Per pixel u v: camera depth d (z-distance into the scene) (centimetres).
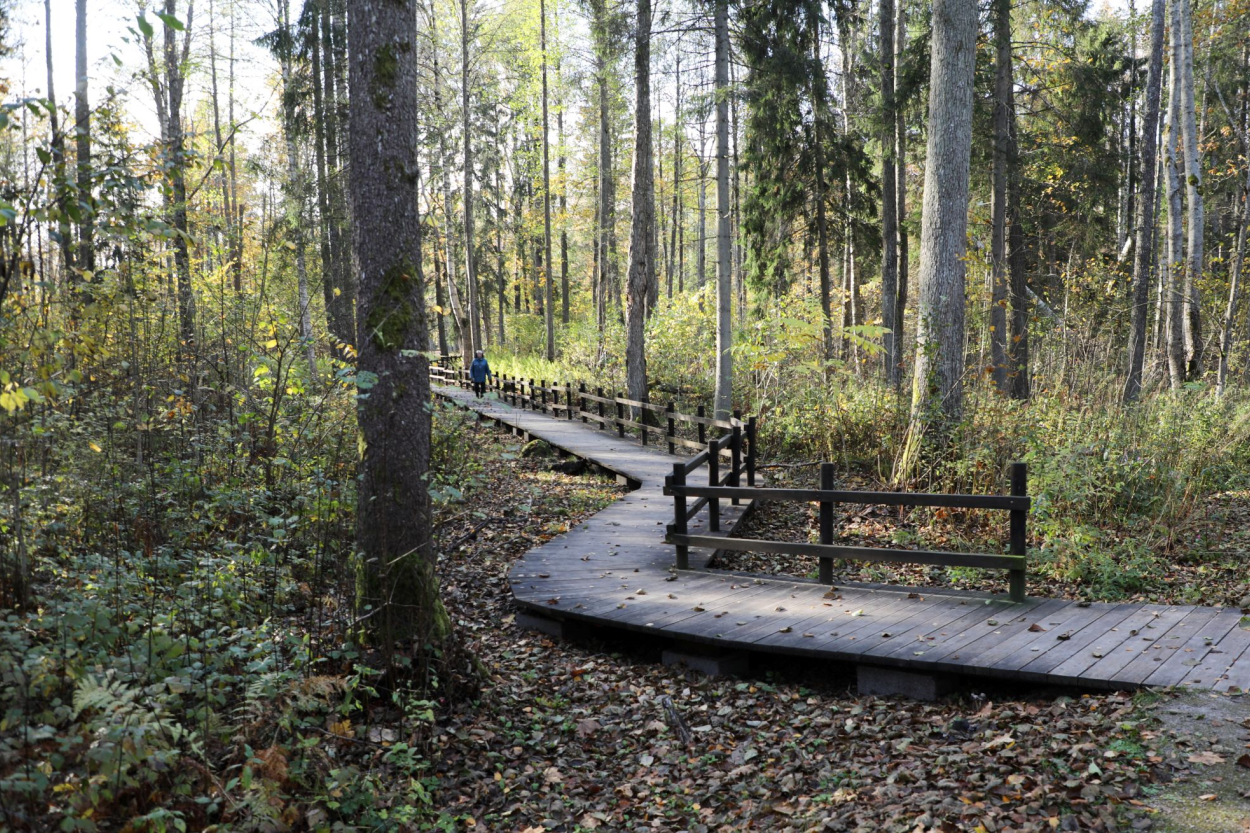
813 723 603
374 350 629
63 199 439
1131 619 673
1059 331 1759
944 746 518
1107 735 478
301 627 643
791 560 1029
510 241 4622
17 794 340
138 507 739
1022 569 737
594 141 4572
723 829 468
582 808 516
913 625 695
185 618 521
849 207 2362
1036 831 390
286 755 458
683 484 916
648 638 813
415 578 632
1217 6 2458
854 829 432
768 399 1916
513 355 3972
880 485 1311
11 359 446
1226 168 2627
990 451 1139
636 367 2036
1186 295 1803
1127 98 2222
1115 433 1095
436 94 3019
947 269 1304
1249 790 399
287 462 806
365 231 628
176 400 923
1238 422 1280
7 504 520
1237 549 907
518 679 707
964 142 1291
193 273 1116
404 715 581
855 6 2030
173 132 1778
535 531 1209
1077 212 2164
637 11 1856
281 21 2517
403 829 474
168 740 428
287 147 2288
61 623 436
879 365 2178
